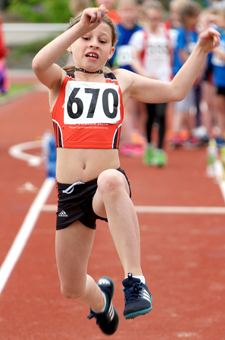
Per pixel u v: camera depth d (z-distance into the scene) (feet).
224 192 72.79
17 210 63.93
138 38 86.74
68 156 30.73
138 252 28.66
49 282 44.55
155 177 81.00
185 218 61.26
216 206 66.03
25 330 36.73
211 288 43.29
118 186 28.50
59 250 31.83
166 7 291.17
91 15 27.76
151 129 92.07
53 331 36.70
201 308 39.91
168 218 61.21
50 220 60.34
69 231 31.32
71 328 37.19
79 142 30.53
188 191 73.00
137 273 28.37
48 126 139.03
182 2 95.30
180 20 95.09
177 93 32.91
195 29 96.32
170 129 121.90
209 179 80.28
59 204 31.45
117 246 28.71
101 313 35.76
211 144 87.04
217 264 48.21
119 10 90.43
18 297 41.73
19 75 279.49
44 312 39.45
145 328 37.22
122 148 98.58
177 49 95.09
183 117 104.83
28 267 47.47
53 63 29.84
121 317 39.24
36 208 64.80
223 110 99.76
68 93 30.66
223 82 96.63
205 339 35.45
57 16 311.47
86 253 31.89
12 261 48.60
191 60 33.01
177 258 49.55
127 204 28.60
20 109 173.37
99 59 30.60
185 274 46.03
